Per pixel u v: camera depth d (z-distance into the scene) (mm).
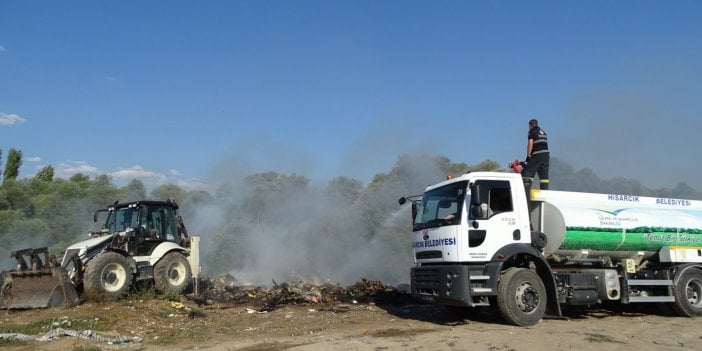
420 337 10047
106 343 10000
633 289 13008
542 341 9500
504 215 11406
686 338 9969
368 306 14500
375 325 11609
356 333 10648
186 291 16703
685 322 12125
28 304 13789
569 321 11922
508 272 11328
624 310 14148
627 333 10375
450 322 11930
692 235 13367
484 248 11117
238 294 16516
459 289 10859
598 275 12406
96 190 33438
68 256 14719
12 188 31516
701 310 13094
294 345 9555
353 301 15383
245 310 13766
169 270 15539
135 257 15273
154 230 15891
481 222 11195
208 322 12164
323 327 11406
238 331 11133
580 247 12219
